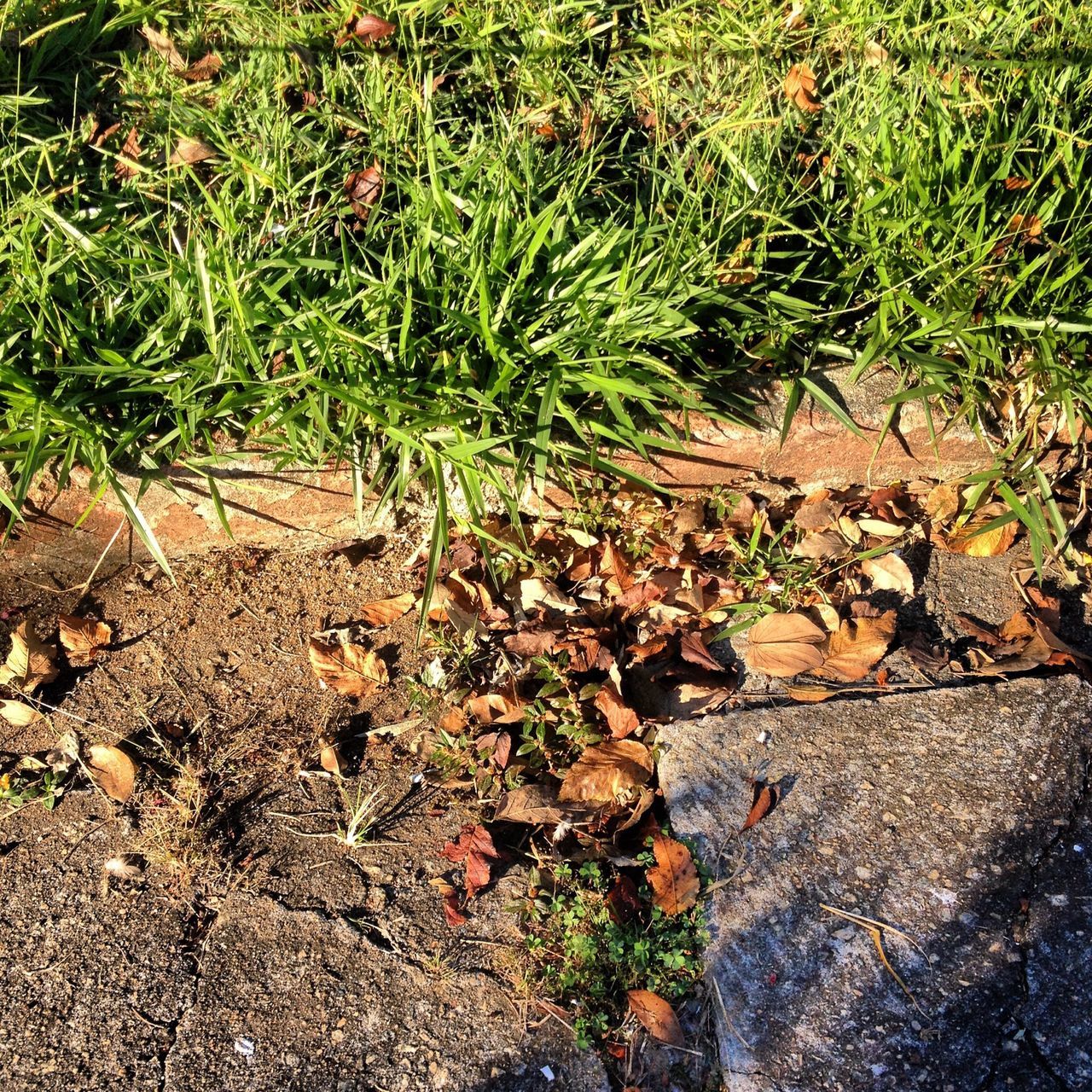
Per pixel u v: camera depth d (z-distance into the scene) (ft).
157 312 2.60
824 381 2.64
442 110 3.14
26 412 2.41
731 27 3.27
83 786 2.44
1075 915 2.16
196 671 2.61
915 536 2.77
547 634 2.55
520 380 2.57
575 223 2.71
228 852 2.33
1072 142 2.68
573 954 2.15
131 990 2.16
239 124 3.06
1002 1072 2.00
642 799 2.33
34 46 3.20
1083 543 2.77
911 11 3.28
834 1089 1.99
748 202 2.70
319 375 2.49
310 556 2.77
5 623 2.66
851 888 2.20
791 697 2.49
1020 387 2.69
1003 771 2.35
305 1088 2.03
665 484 2.72
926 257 2.60
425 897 2.26
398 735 2.50
